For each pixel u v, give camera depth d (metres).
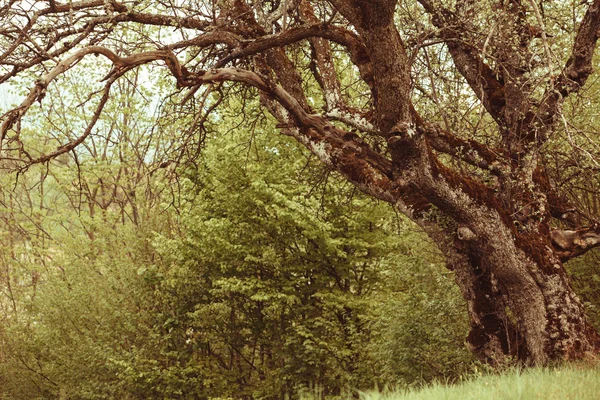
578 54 9.56
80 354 22.36
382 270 18.22
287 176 21.72
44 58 9.80
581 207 12.64
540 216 9.70
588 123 10.45
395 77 8.27
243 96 12.72
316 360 21.20
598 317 14.05
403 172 8.96
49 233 26.69
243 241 22.16
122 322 22.80
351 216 21.67
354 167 10.30
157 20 10.38
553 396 4.55
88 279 23.36
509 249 9.36
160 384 22.25
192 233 22.39
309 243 22.48
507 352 10.13
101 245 24.16
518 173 9.80
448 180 8.99
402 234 18.06
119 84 25.75
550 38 8.78
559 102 9.55
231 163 21.58
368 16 7.98
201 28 10.60
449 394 4.94
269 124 21.33
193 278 22.75
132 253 24.41
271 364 23.97
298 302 21.67
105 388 21.92
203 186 23.14
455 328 15.30
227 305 22.59
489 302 10.32
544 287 9.50
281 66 11.07
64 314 23.02
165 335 22.66
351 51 9.90
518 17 9.69
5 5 9.52
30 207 27.05
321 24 9.91
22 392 24.03
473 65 10.66
